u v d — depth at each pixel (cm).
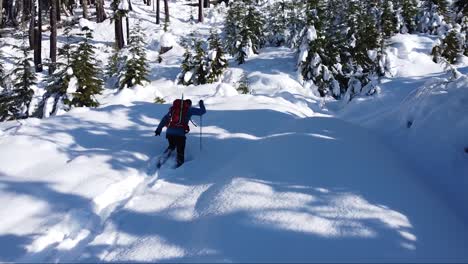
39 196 483
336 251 333
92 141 686
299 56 1590
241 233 364
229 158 612
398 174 492
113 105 880
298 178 471
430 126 646
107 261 360
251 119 803
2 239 397
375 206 402
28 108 1330
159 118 816
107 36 3050
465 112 612
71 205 464
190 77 1623
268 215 390
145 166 597
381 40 1559
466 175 516
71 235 415
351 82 1389
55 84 1212
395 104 991
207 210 424
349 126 700
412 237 356
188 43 2389
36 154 616
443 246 350
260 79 1617
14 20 3581
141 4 4084
